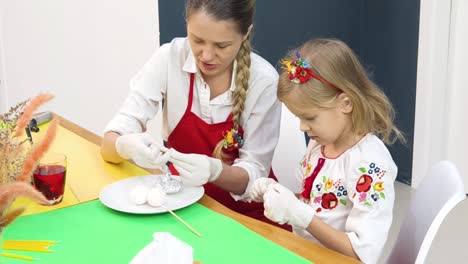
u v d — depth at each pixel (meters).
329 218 1.35
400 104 3.40
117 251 1.07
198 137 1.71
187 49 1.66
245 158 1.67
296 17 3.43
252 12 1.53
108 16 2.85
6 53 2.70
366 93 1.34
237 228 1.17
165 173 1.46
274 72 1.71
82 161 1.56
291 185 1.87
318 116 1.31
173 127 1.75
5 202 0.84
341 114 1.32
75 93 2.89
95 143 1.71
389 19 3.39
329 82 1.29
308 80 1.29
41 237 1.13
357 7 3.60
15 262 1.03
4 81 2.73
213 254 1.06
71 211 1.25
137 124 1.70
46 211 1.25
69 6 2.76
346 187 1.33
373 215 1.24
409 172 3.41
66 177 1.43
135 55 2.97
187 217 1.22
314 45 1.36
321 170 1.39
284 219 1.23
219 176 1.48
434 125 3.22
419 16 3.15
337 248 1.21
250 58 1.64
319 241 1.24
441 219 1.09
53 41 2.78
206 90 1.67
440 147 3.25
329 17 3.54
